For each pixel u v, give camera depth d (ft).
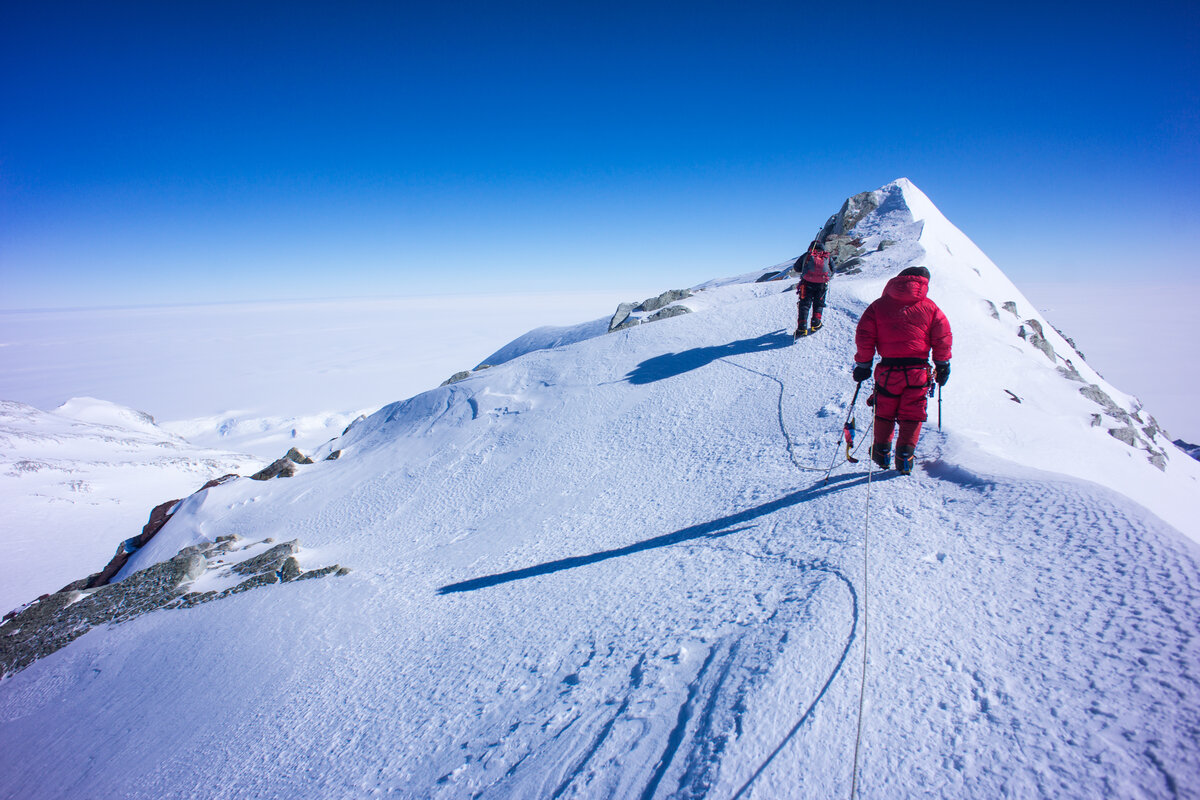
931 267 44.50
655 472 27.61
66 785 18.17
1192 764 6.20
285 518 42.37
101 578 49.67
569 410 39.73
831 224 77.10
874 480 16.55
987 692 8.00
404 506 37.06
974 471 14.94
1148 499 21.86
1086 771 6.48
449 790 9.85
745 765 7.61
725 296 57.77
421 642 17.19
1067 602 9.36
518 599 17.56
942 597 10.25
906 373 15.21
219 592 30.48
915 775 6.98
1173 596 8.80
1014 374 28.78
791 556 13.58
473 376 60.13
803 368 31.65
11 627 35.19
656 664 10.78
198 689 20.63
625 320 61.93
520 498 31.24
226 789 13.62
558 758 9.29
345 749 13.00
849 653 9.23
